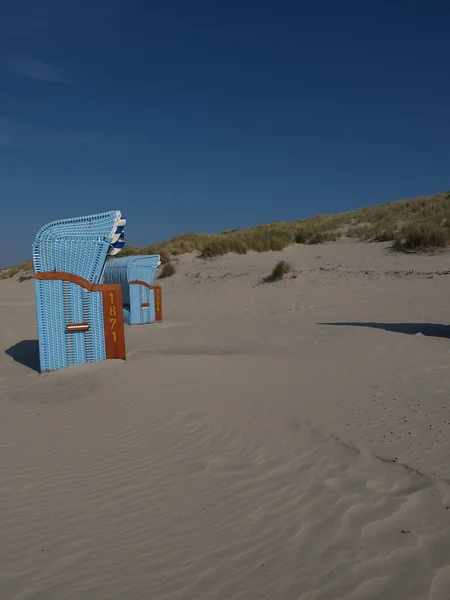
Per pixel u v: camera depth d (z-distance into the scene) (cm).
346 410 597
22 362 1012
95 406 672
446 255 2023
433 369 754
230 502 410
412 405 604
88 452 523
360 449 488
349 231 2897
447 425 538
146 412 633
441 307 1365
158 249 3191
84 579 316
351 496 407
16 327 1578
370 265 2084
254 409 613
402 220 2861
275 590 304
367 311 1423
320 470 455
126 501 417
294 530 366
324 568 322
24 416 646
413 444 494
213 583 311
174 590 305
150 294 1517
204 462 488
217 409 620
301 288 1900
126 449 528
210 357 899
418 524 364
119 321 918
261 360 868
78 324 891
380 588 302
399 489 415
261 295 1898
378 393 655
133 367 823
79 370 857
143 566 329
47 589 306
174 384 729
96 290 904
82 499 422
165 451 518
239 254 2661
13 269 4231
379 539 349
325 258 2327
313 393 665
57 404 692
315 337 1092
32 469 482
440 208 2847
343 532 360
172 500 417
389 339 991
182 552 344
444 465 448
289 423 563
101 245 902
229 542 354
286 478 446
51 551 347
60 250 877
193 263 2695
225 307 1772
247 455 496
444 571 313
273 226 4019
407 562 324
